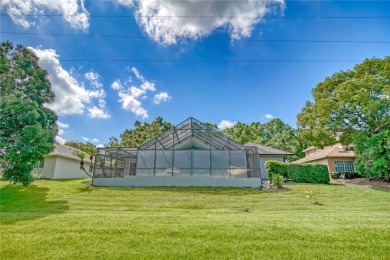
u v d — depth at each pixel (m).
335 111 21.50
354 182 21.72
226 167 18.05
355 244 5.18
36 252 4.81
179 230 6.18
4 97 13.36
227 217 8.48
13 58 17.91
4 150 12.73
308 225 6.77
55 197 13.77
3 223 7.14
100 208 11.29
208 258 4.55
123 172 24.94
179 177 17.75
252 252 4.80
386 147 18.81
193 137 21.47
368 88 19.44
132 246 5.14
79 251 4.86
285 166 19.78
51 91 19.62
